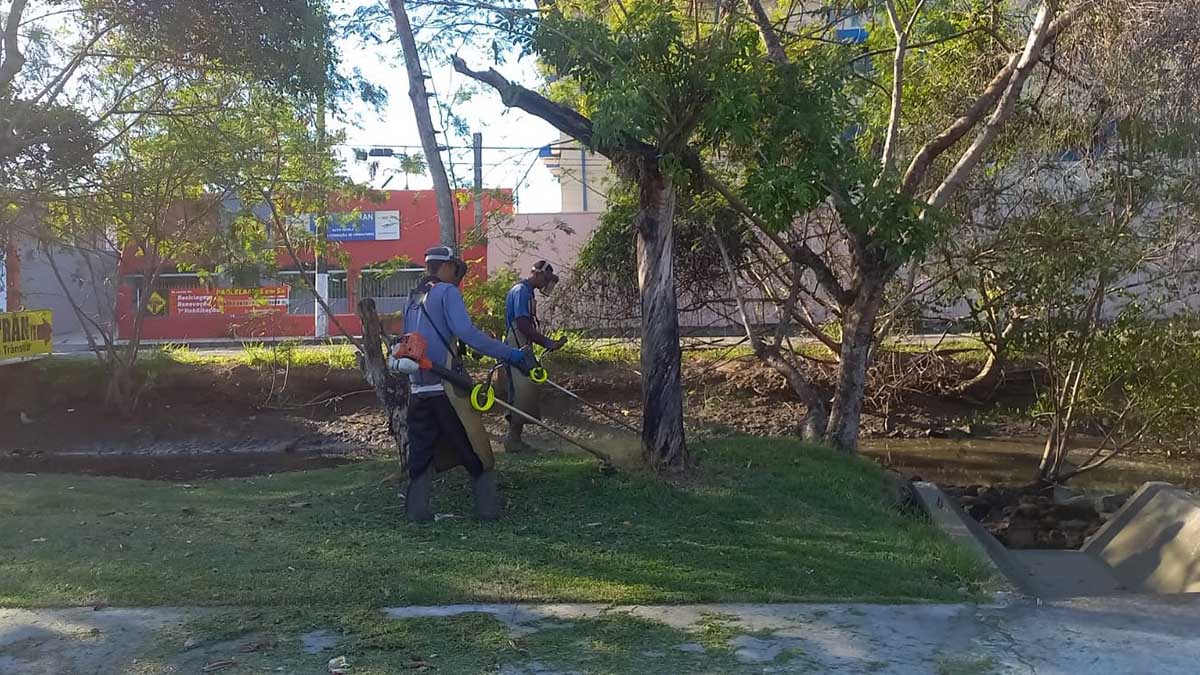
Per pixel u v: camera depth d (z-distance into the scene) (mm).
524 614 4797
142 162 13133
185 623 4617
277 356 15672
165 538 6137
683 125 7340
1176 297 9875
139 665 4145
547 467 7938
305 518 6688
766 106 7531
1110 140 9977
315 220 14789
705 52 7340
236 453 13906
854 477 8250
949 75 11062
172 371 15484
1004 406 14656
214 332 24875
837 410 9867
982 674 4148
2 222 12539
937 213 8625
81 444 14234
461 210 13383
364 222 24625
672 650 4348
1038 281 10070
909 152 11062
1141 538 7664
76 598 4941
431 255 6465
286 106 12680
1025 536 8836
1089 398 10383
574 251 19359
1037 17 9531
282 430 14539
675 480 7566
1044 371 13633
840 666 4203
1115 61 8844
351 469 9188
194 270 17031
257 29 10336
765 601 5062
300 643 4383
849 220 8266
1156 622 4859
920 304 11719
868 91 11234
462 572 5410
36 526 6477
